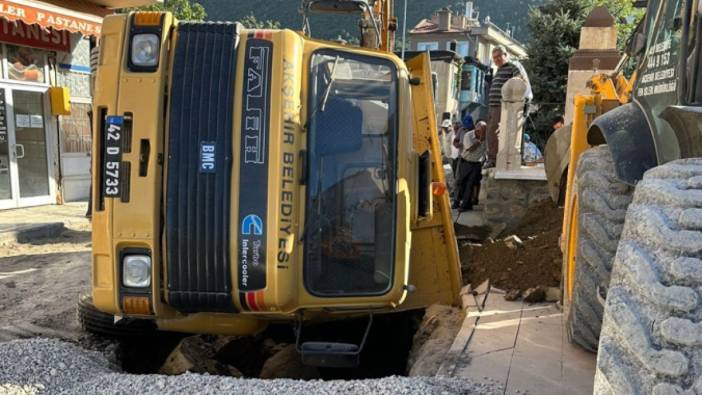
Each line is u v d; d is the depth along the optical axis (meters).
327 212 3.86
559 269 5.21
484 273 5.73
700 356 1.76
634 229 2.10
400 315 5.38
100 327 4.91
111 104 3.66
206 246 3.66
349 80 3.94
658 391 1.78
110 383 3.34
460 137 12.91
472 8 49.16
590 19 10.51
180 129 3.65
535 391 3.32
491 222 8.50
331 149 3.87
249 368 5.02
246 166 3.63
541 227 7.77
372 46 5.86
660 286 1.86
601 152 3.69
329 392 3.08
